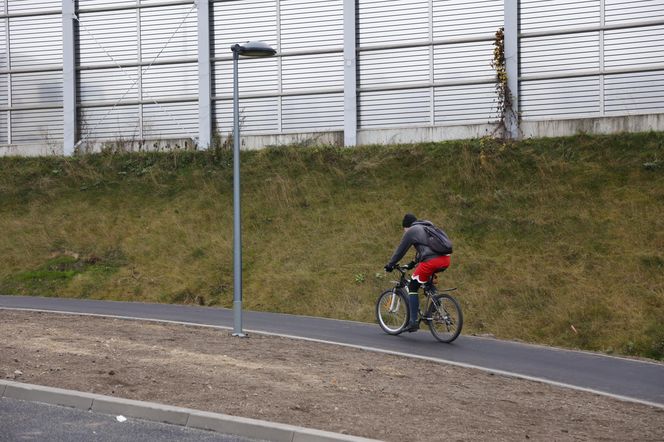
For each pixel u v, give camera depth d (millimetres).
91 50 27594
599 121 22812
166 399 8086
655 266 16688
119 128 27344
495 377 10422
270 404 8086
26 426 7152
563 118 23203
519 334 14961
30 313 14461
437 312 13094
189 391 8445
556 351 13266
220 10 26406
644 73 22703
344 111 25094
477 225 19578
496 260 17922
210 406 7895
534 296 16219
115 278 19672
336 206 21641
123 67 27297
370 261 18734
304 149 24688
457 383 9828
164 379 8906
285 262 19297
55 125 28000
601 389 10203
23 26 28188
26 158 27625
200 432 7297
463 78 24203
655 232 17938
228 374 9328
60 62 27906
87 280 19656
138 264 20312
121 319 14148
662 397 9891
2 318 13320
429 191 21547
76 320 13625
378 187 22234
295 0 25750
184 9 26688
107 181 25297
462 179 21750
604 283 16328
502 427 7852
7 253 21500
